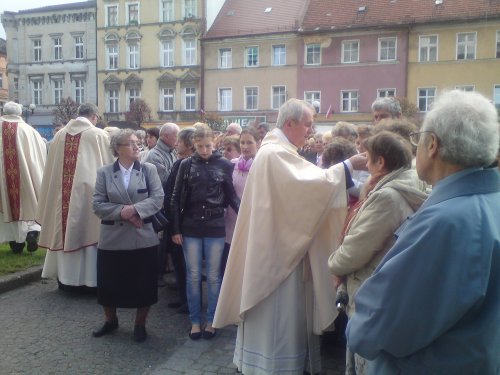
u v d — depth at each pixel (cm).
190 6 3434
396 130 281
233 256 333
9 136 621
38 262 612
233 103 3312
